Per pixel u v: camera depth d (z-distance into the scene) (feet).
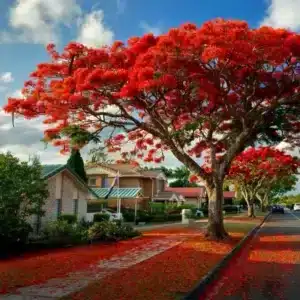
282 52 50.78
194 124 58.03
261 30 49.57
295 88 58.54
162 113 63.26
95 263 42.91
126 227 71.26
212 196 66.54
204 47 49.83
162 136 61.57
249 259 51.06
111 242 64.59
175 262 43.98
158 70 50.67
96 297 27.73
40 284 31.78
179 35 49.34
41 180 53.26
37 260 44.68
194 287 31.27
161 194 189.78
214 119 62.75
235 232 83.82
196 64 51.37
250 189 166.81
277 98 59.21
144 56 49.85
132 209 146.61
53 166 77.61
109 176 167.53
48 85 56.59
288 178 198.70
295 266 45.34
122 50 55.62
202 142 72.13
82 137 56.75
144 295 28.53
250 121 62.34
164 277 35.32
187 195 241.55
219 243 61.67
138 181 170.81
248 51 50.06
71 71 54.85
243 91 60.08
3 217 48.16
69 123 58.44
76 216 80.07
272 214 235.61
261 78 56.95
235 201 297.12
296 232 93.86
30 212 52.26
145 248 56.65
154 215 138.51
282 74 56.29
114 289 30.30
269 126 64.85
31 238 55.98
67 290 29.73
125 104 56.18
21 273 36.37
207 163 99.09
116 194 130.52
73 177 83.25
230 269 43.93
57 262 43.27
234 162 136.67
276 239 76.23
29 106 53.67
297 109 62.18
